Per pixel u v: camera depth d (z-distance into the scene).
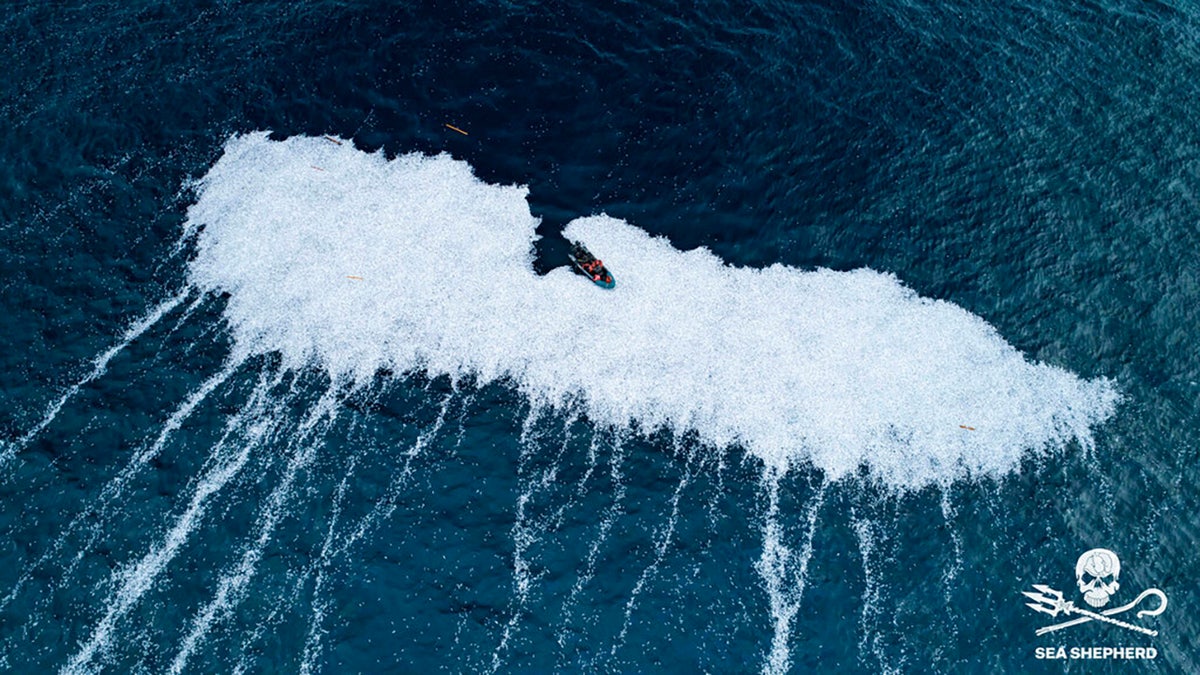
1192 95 56.59
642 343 47.00
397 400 44.56
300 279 48.56
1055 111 55.75
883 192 52.59
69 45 56.31
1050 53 58.59
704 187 52.66
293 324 46.94
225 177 51.91
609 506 41.38
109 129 52.91
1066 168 53.41
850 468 43.28
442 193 52.16
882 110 55.59
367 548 39.66
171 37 57.09
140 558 39.00
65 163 51.34
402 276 48.97
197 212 50.56
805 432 44.38
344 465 42.19
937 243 51.00
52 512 40.06
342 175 52.50
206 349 45.88
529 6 59.03
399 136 54.00
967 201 52.28
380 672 36.59
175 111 53.97
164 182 51.44
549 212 51.72
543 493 41.66
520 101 55.25
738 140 54.19
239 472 41.81
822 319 48.47
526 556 39.72
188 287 48.00
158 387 44.28
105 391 43.91
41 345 45.06
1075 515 41.91
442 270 49.31
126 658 36.59
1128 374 46.41
